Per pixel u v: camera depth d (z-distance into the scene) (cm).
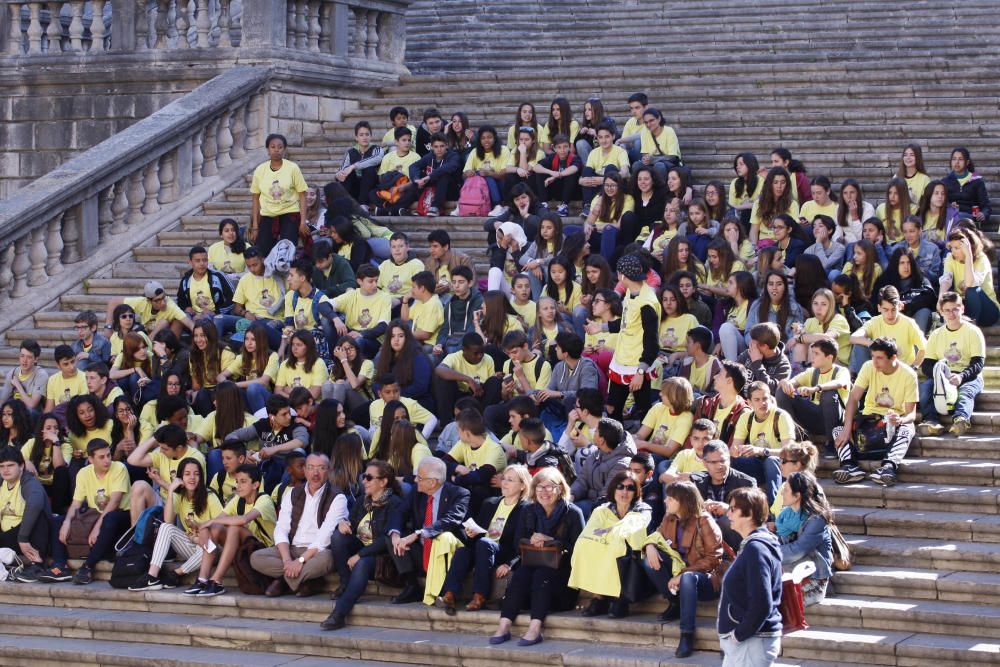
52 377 1430
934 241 1415
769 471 1105
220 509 1230
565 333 1276
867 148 1669
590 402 1180
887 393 1184
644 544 1065
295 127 1925
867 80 1803
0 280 1641
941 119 1700
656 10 2214
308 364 1338
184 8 1966
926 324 1310
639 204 1551
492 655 1062
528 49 2181
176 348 1416
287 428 1281
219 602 1191
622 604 1070
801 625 1015
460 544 1123
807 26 2067
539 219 1534
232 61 1916
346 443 1195
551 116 1716
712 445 1088
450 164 1708
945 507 1135
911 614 1012
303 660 1111
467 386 1315
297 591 1184
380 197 1716
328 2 1975
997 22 2000
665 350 1312
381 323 1403
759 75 1859
